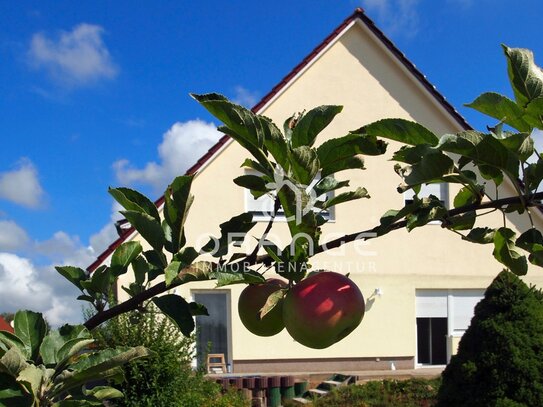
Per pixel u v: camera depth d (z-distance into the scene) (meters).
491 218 15.39
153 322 9.11
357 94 15.98
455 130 16.11
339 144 1.83
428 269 15.95
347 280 2.01
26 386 1.64
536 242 2.04
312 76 15.77
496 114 1.97
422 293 16.06
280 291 1.97
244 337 14.64
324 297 1.90
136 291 1.99
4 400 1.61
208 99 1.71
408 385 12.97
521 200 1.93
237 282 1.68
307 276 2.04
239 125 1.72
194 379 9.97
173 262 1.69
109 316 1.95
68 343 1.82
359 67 16.05
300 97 15.65
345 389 13.06
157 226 1.89
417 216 1.97
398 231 15.85
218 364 14.16
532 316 8.33
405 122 1.91
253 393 13.51
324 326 1.86
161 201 12.80
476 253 16.23
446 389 8.62
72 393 1.86
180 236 1.91
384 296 15.55
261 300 2.08
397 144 15.54
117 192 1.95
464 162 2.03
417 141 1.94
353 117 15.89
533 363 7.99
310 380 14.58
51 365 1.81
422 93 16.14
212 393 10.48
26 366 1.63
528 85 1.88
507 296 8.60
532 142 1.81
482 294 16.31
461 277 16.12
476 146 1.85
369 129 1.96
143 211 1.95
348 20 15.99
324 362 15.18
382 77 16.12
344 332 2.00
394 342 15.56
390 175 15.56
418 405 12.09
